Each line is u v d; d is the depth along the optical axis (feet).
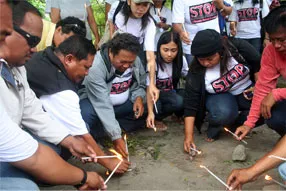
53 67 9.93
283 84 18.76
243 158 11.59
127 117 14.07
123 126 14.08
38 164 7.28
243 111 13.66
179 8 15.79
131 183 10.57
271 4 20.20
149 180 10.73
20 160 7.06
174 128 14.66
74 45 9.64
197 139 13.47
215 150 12.53
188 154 12.30
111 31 15.56
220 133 13.92
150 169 11.37
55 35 12.19
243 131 11.88
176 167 11.48
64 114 9.84
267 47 11.39
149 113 13.33
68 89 9.85
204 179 10.74
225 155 12.15
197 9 15.72
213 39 11.72
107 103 11.87
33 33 7.46
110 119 11.74
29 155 7.12
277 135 13.62
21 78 8.70
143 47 15.11
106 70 12.09
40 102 9.32
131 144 13.06
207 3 15.78
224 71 12.55
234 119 13.05
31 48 7.63
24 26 7.32
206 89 13.00
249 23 19.89
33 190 7.21
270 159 8.56
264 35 20.08
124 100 13.52
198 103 12.72
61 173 7.62
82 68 9.82
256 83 11.87
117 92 13.15
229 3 16.90
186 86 12.64
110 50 11.85
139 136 13.91
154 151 12.54
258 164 8.63
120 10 14.97
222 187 10.30
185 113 12.64
